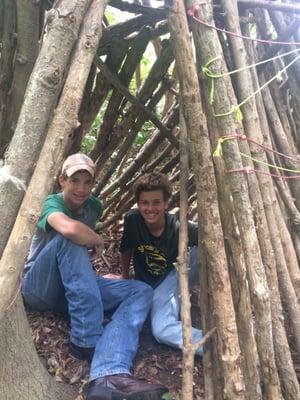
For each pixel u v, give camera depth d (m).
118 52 2.18
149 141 2.80
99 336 2.01
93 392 1.79
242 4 1.86
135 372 2.04
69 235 1.99
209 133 1.60
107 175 2.85
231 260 1.60
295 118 2.14
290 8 1.85
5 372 1.61
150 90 2.37
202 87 1.63
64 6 1.21
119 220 3.28
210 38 1.53
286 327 2.07
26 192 1.14
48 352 2.09
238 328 1.59
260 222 1.66
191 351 1.54
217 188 1.58
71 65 1.23
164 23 2.08
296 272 1.82
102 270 2.87
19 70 1.56
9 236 1.19
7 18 1.63
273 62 2.06
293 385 1.67
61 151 1.18
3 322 1.56
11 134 1.62
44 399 1.72
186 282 1.65
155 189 2.14
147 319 2.36
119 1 1.95
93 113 2.42
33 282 2.17
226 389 1.53
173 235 2.27
